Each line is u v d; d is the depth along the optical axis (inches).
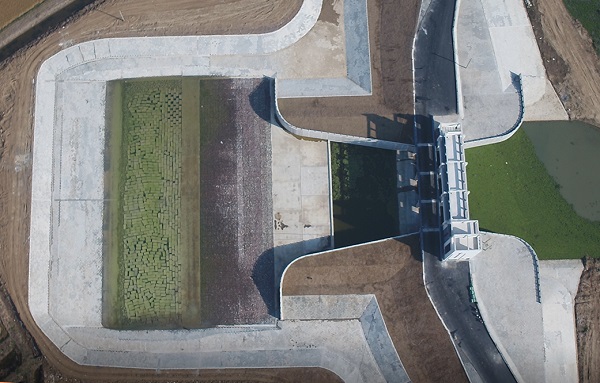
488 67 1256.2
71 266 1194.6
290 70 1272.1
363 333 1136.8
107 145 1251.2
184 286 1184.2
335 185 1221.1
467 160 1231.5
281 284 1147.9
